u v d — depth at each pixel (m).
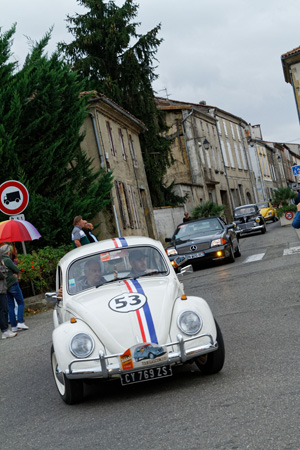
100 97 30.92
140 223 36.75
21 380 8.36
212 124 66.38
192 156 58.56
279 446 4.29
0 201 15.23
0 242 14.84
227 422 5.03
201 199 56.97
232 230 21.89
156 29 41.16
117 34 40.16
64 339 6.43
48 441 5.44
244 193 74.81
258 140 86.38
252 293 12.52
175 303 6.79
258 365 6.87
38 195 20.89
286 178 105.44
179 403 5.91
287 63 47.88
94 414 6.10
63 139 22.16
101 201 23.95
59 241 21.41
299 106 47.66
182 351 6.35
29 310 16.05
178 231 21.56
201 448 4.52
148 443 4.87
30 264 16.19
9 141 19.47
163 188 44.16
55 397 7.14
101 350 6.31
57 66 23.16
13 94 20.53
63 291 7.54
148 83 41.66
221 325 9.76
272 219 51.97
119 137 35.31
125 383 6.31
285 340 7.93
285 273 14.59
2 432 6.00
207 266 20.64
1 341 12.23
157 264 7.79
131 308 6.62
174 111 58.84
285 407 5.15
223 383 6.38
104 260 7.73
